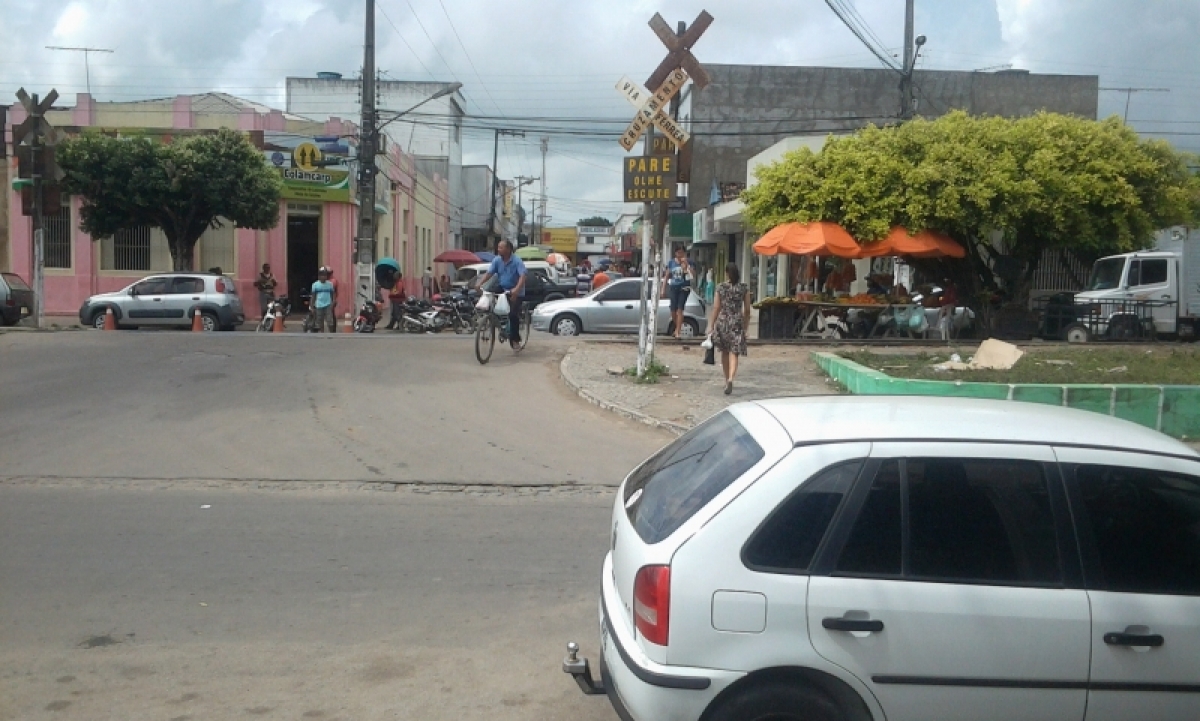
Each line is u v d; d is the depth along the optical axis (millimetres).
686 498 4055
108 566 7129
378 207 39062
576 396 14000
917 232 20469
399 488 9734
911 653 3742
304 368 15500
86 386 14023
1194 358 15883
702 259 44312
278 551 7559
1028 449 3961
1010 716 3779
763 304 21141
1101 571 3854
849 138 22016
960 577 3812
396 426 12148
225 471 10211
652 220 14680
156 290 26797
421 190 51656
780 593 3746
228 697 5137
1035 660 3758
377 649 5766
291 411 12773
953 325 21500
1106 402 11758
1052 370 13883
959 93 42219
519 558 7480
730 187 37031
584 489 9820
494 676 5430
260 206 31688
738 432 4340
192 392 13727
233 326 27219
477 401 13539
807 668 3742
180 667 5480
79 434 11531
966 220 20594
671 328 23172
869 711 3762
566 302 23844
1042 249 22750
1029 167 20656
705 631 3748
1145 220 21531
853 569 3803
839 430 4035
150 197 30375
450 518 8625
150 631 5965
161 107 34875
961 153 20688
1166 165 22203
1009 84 42125
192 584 6781
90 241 34000
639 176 14297
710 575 3766
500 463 10672
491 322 16344
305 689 5246
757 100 43188
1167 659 3791
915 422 4141
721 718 3756
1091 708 3787
